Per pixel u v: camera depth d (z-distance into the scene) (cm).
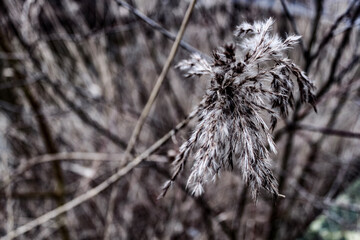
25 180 259
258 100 64
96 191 158
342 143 266
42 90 233
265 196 211
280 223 226
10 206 192
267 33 64
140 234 256
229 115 62
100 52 239
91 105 243
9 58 181
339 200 259
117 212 255
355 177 272
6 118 242
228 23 222
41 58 213
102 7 236
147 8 230
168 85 243
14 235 173
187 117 93
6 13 173
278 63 65
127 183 263
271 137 62
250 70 64
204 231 230
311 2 179
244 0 212
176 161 65
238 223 202
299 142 240
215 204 232
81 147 253
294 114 143
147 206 257
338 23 117
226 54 65
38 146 254
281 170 190
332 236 243
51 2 225
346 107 252
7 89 229
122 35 257
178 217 235
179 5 242
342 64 179
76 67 243
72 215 248
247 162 60
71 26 235
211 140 60
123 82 262
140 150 247
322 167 261
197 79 228
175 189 227
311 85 69
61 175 216
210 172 60
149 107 121
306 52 129
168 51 249
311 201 200
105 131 202
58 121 247
